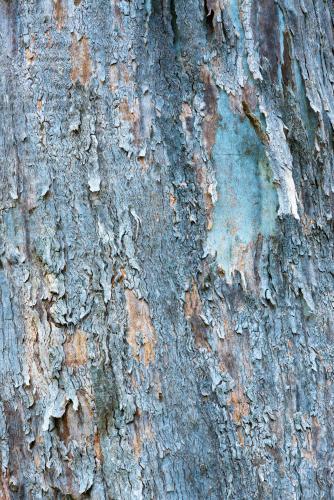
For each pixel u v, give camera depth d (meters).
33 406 1.78
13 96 1.80
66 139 1.79
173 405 1.78
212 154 1.82
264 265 1.82
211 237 1.81
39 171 1.79
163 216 1.80
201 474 1.77
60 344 1.77
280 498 1.79
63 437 1.77
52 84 1.79
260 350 1.81
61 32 1.80
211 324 1.80
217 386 1.79
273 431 1.80
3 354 1.80
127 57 1.80
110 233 1.78
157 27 1.82
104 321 1.77
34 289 1.79
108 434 1.76
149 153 1.80
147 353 1.78
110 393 1.76
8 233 1.80
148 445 1.76
